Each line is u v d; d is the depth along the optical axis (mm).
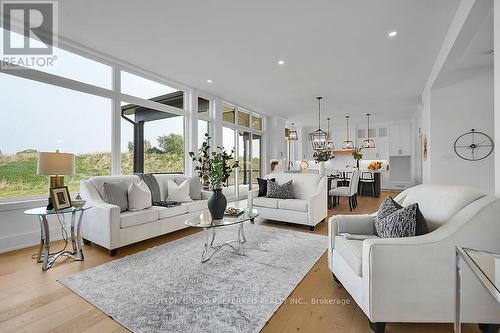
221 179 2918
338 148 10492
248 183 7562
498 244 1438
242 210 3217
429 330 1548
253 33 3178
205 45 3518
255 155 8031
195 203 3947
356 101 6555
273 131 8523
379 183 7918
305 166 10430
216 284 2127
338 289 2070
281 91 5691
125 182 3520
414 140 8797
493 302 1429
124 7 2668
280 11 2709
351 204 5633
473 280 1441
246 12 2736
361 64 4141
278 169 8398
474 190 1688
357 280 1656
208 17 2838
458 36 2732
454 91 4426
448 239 1454
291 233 3652
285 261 2621
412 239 1493
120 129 4160
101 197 3211
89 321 1637
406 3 2557
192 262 2590
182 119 5480
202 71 4504
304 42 3404
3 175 3016
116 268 2445
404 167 9383
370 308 1484
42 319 1656
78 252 2725
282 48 3584
